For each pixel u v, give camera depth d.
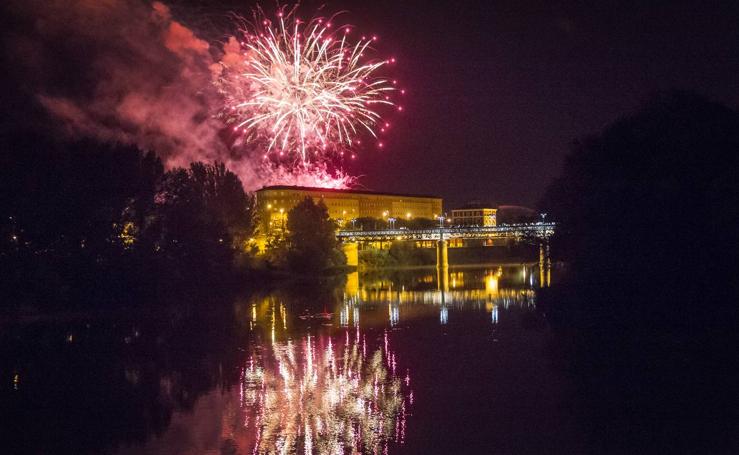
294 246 186.62
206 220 151.38
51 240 119.69
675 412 50.84
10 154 119.31
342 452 44.44
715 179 80.00
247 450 45.31
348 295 138.62
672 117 89.00
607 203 85.88
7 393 61.44
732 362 64.25
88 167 125.19
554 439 45.94
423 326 91.81
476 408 52.62
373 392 57.62
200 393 59.53
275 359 72.38
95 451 46.44
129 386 63.06
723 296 77.88
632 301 83.12
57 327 97.88
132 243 133.12
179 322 101.50
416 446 45.06
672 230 80.44
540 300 108.88
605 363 65.06
